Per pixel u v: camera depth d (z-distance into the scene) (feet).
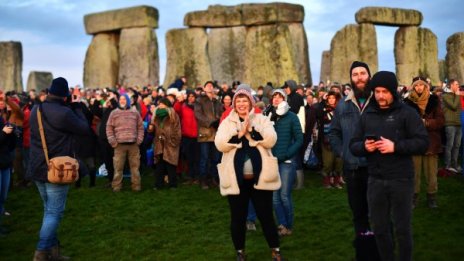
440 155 47.21
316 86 62.34
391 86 16.34
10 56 88.79
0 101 25.84
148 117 43.52
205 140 36.86
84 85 86.38
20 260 21.83
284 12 77.51
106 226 27.07
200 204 31.91
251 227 25.70
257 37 76.02
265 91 47.26
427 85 28.40
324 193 34.35
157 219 28.43
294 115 24.09
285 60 73.56
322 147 36.52
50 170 19.72
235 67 81.46
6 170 23.45
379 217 16.52
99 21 84.38
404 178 16.15
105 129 38.45
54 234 20.57
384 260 16.53
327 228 25.63
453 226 25.07
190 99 39.68
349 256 21.02
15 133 23.47
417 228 24.89
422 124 16.34
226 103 36.29
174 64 79.41
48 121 20.31
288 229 24.61
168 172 37.47
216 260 21.18
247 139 19.48
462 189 34.32
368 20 78.38
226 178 19.40
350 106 19.51
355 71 19.45
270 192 19.81
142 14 80.43
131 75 80.69
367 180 18.38
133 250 22.88
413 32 81.92
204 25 79.82
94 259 21.81
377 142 16.03
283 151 23.75
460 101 40.19
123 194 35.32
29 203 32.91
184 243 23.79
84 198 34.14
